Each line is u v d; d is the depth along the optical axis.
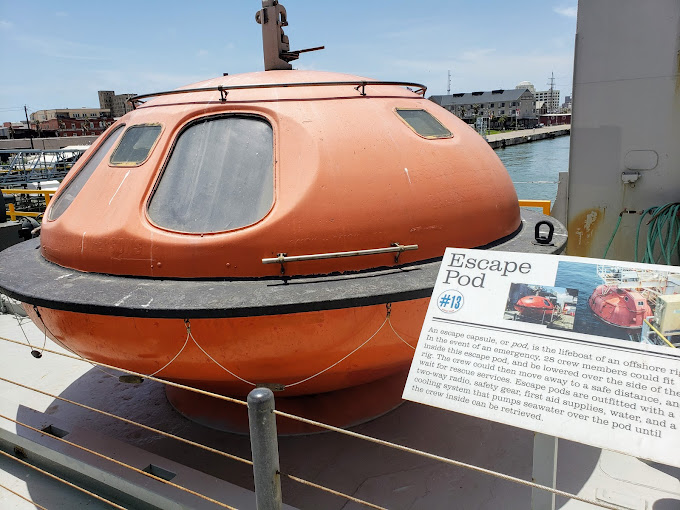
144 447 3.69
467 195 3.29
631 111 5.23
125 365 3.14
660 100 5.10
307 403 3.74
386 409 3.95
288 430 3.70
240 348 2.80
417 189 3.09
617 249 5.61
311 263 2.86
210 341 2.78
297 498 3.12
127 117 3.75
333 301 2.58
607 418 1.72
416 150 3.24
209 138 3.23
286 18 4.23
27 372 4.96
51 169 21.67
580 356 1.84
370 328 2.82
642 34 5.04
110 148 3.54
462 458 3.44
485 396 1.88
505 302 2.03
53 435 3.46
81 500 3.24
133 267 2.96
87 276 3.08
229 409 3.85
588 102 5.38
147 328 2.81
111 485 3.11
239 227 2.88
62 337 3.18
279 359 2.87
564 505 2.97
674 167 5.18
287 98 3.29
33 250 3.90
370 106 3.39
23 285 3.02
